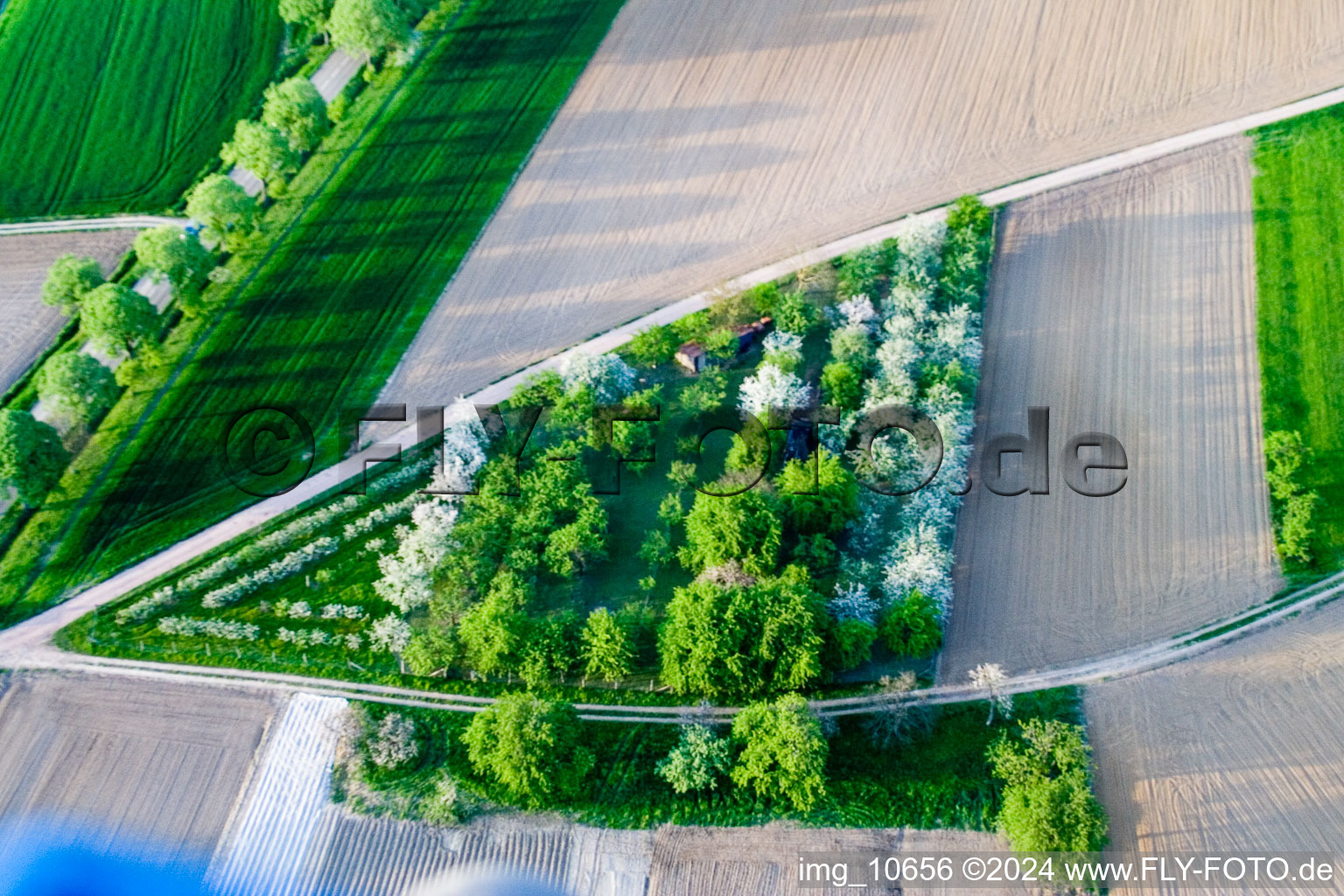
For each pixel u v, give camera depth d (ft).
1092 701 260.01
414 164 364.79
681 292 336.08
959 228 338.13
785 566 279.69
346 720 255.50
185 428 307.78
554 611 275.80
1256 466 298.97
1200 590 278.46
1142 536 287.89
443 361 323.16
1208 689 261.24
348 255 343.87
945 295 328.49
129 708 259.60
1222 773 247.91
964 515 291.79
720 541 273.95
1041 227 349.20
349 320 330.54
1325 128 365.40
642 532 289.12
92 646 269.85
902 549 275.80
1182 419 308.19
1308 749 250.78
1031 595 278.05
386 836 239.09
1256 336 322.34
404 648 266.98
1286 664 264.52
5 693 261.03
